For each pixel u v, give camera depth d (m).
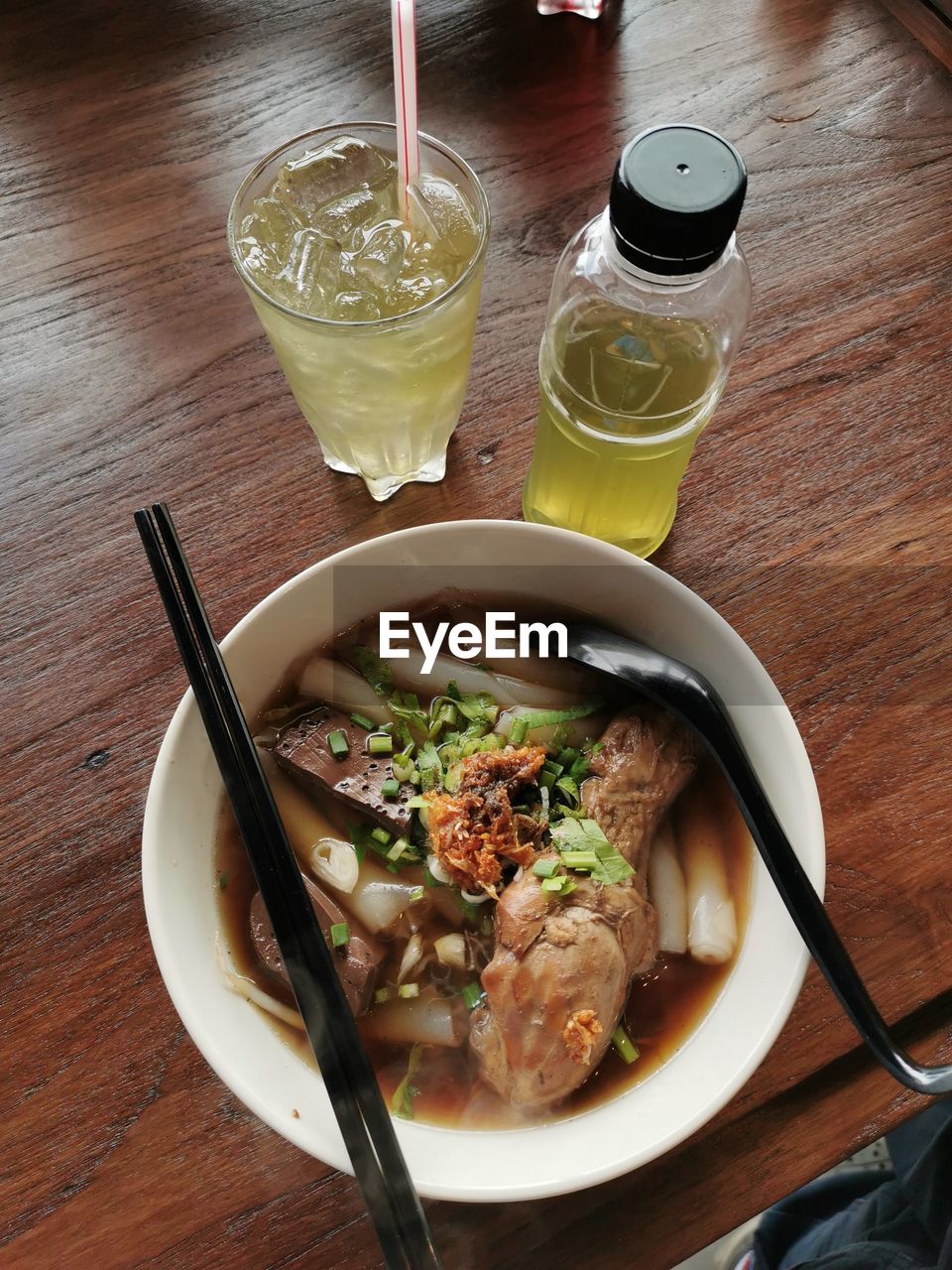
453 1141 0.30
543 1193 0.26
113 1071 0.34
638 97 0.46
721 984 0.33
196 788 0.32
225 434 0.41
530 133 0.46
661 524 0.39
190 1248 0.32
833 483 0.41
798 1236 0.56
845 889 0.36
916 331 0.43
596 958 0.30
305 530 0.40
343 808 0.35
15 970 0.35
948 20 0.48
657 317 0.34
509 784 0.33
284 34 0.48
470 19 0.48
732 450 0.41
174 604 0.32
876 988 0.35
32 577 0.39
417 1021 0.33
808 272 0.43
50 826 0.36
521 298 0.43
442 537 0.33
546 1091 0.30
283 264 0.37
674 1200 0.33
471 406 0.42
